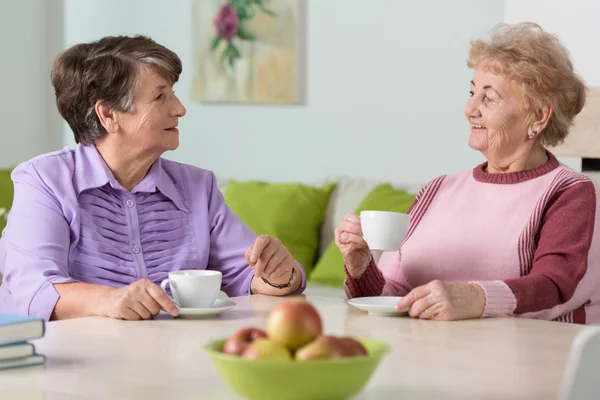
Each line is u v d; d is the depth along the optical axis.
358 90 4.85
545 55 2.15
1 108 5.80
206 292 1.88
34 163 2.26
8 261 2.12
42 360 1.37
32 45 5.95
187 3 5.46
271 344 1.04
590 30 3.46
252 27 5.18
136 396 1.17
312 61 5.02
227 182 5.02
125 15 5.74
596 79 3.44
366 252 2.12
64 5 5.98
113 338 1.59
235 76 5.27
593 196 2.07
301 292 2.27
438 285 1.82
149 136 2.29
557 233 2.03
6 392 1.19
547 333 1.67
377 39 4.77
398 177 4.73
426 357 1.42
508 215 2.14
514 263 2.11
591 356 1.03
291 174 5.13
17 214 2.18
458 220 2.21
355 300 1.96
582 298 2.02
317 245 4.55
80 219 2.24
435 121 4.58
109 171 2.29
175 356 1.43
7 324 1.33
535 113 2.18
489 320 1.81
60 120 6.05
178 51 5.53
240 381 1.03
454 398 1.15
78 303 1.93
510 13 3.67
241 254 2.40
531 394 1.18
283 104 5.13
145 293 1.80
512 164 2.22
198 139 5.50
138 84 2.27
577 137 3.41
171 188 2.40
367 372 1.04
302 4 5.04
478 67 2.22
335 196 4.59
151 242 2.33
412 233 2.28
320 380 1.00
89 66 2.27
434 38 4.56
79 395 1.17
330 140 4.97
